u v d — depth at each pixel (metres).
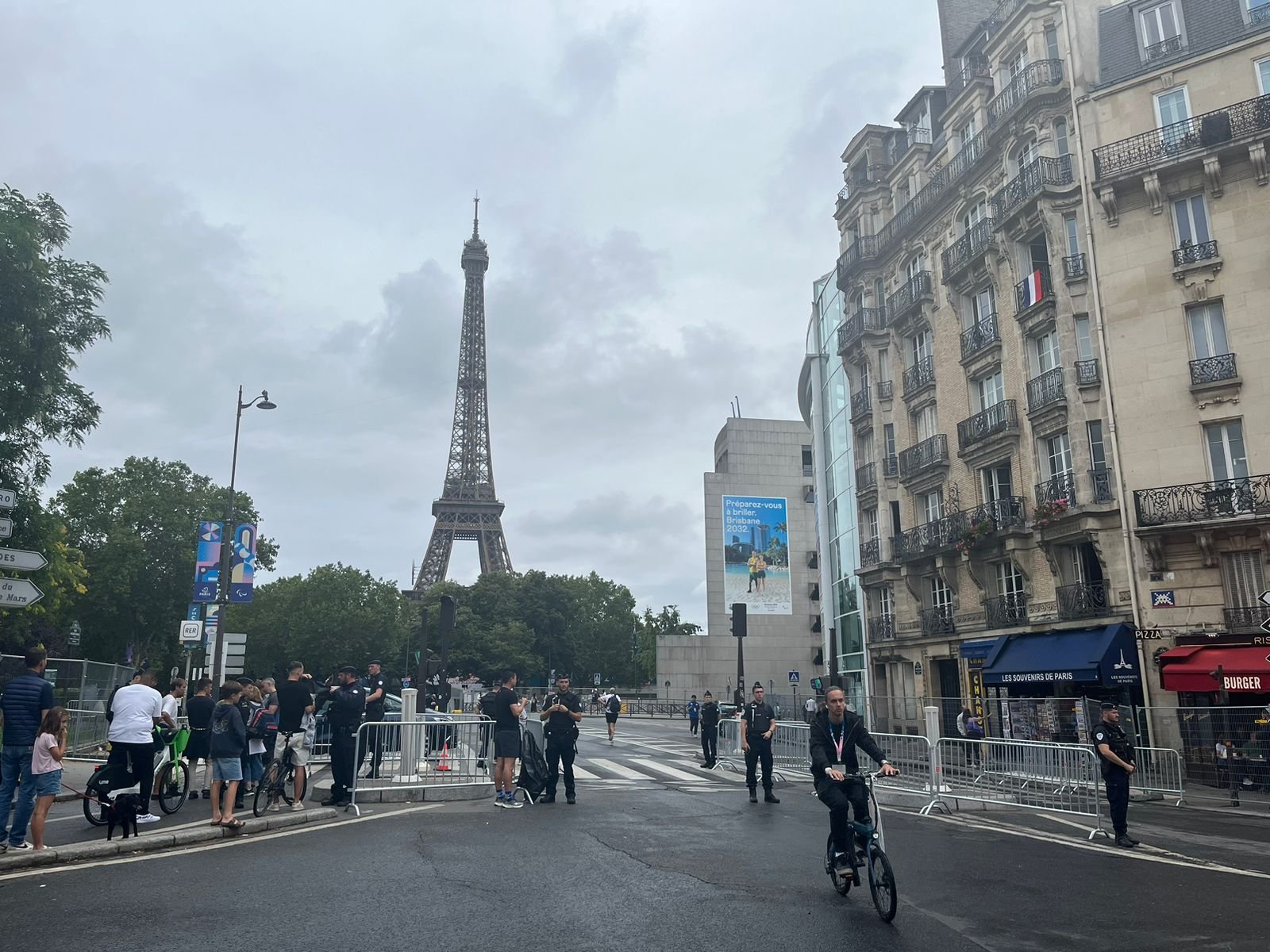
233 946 6.39
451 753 15.33
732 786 18.09
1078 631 25.11
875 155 39.47
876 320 37.56
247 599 26.03
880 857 7.41
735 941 6.68
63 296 21.12
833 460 43.34
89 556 58.66
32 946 6.32
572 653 109.81
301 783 13.37
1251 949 6.63
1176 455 23.80
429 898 7.86
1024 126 28.25
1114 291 25.23
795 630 67.25
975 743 15.70
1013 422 28.31
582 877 8.76
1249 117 23.62
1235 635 21.92
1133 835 12.66
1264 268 23.23
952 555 31.28
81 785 16.41
